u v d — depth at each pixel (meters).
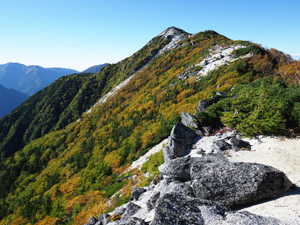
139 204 21.91
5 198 103.62
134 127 89.62
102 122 134.12
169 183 18.41
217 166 14.45
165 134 53.25
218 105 33.09
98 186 48.50
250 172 13.07
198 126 30.61
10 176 124.75
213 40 144.25
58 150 134.00
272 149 19.34
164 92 107.56
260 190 12.34
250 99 26.50
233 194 12.78
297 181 13.76
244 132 23.58
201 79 90.56
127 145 66.62
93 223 25.86
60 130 173.62
